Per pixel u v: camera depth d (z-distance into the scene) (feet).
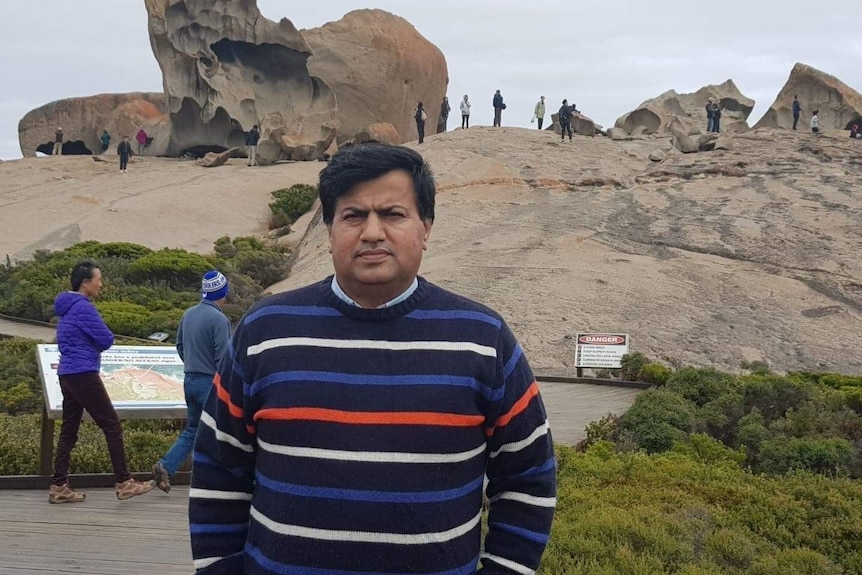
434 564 8.02
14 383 39.93
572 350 53.67
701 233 80.18
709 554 18.03
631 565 16.47
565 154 111.96
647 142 125.29
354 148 9.12
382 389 8.19
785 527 21.06
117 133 166.09
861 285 68.85
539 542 8.71
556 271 67.92
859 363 54.85
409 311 8.57
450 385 8.23
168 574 17.65
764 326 59.88
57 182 121.80
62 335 21.90
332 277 9.12
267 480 8.30
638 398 36.73
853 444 30.86
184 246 95.96
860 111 152.66
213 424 8.88
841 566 19.48
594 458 26.35
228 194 113.19
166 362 26.40
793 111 142.41
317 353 8.37
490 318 8.78
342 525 7.96
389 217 8.67
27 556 18.52
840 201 87.61
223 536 8.84
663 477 24.09
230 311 64.34
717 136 117.70
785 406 36.76
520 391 8.71
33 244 92.38
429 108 176.04
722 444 31.99
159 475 22.26
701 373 41.22
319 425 8.11
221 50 142.20
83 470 25.40
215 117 139.44
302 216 106.73
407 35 169.17
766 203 88.07
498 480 8.93
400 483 7.98
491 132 124.16
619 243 77.56
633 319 58.70
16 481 23.86
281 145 134.00
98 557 18.57
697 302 63.10
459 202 92.22
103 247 81.87
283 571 8.04
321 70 157.58
